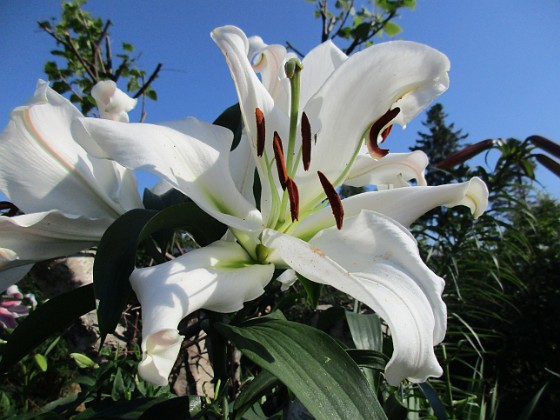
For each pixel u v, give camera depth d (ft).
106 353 1.45
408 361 0.51
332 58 0.89
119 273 0.56
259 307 1.29
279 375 0.48
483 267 2.32
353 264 0.63
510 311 3.34
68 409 1.00
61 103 0.74
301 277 0.70
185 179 0.62
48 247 0.71
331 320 1.01
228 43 0.71
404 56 0.71
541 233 3.34
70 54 2.61
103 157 0.59
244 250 0.68
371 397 0.49
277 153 0.69
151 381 0.45
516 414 3.11
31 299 1.88
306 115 0.75
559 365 3.12
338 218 0.66
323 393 0.48
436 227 2.30
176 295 0.51
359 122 0.75
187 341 1.52
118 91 0.78
